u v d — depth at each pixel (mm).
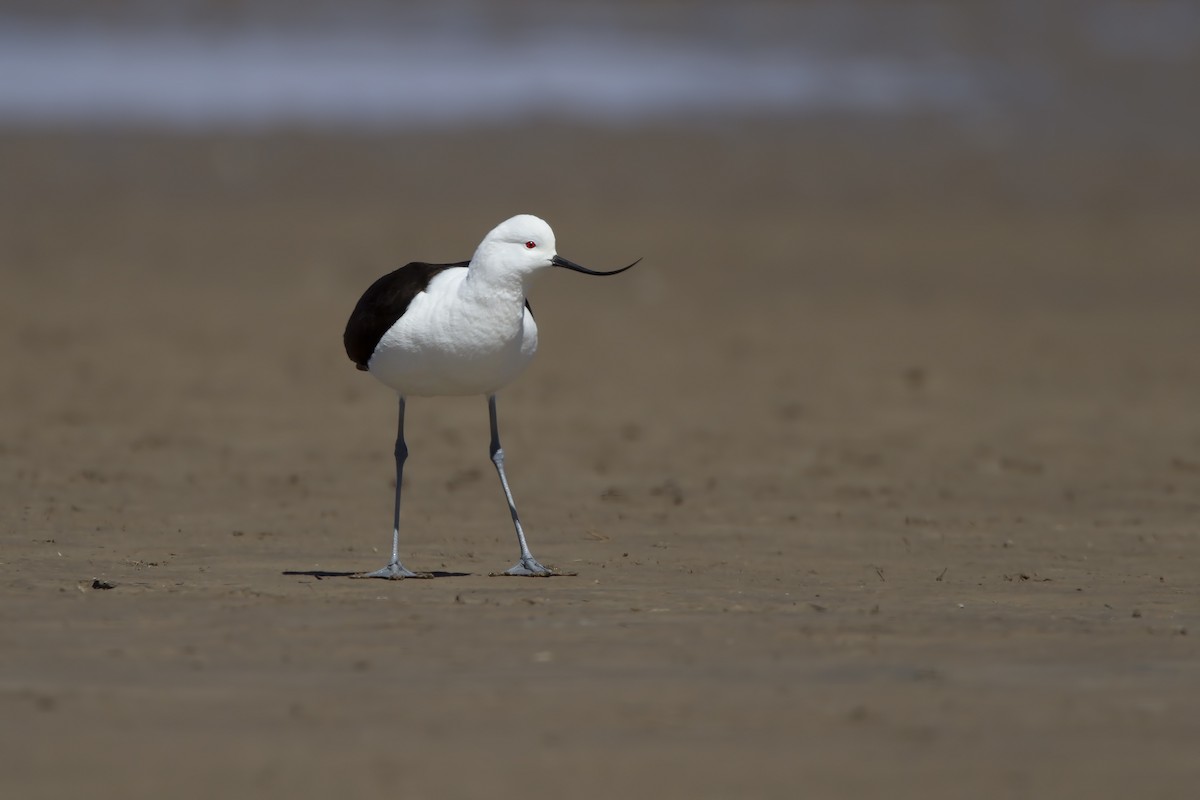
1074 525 13359
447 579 10727
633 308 25094
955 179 34281
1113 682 8023
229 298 25078
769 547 12242
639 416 18469
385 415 18297
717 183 33500
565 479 15242
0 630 8898
